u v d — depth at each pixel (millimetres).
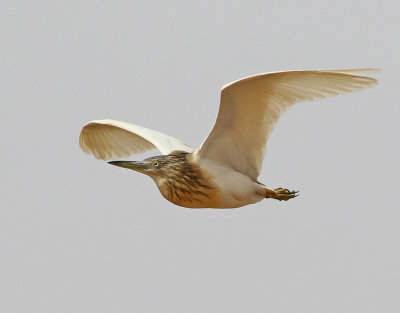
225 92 14039
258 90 14180
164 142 16484
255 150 15000
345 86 13914
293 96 14383
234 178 15000
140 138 17375
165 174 15281
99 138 17500
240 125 14672
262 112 14578
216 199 15141
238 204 15289
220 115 14438
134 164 15352
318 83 14023
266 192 15445
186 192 15172
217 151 14984
